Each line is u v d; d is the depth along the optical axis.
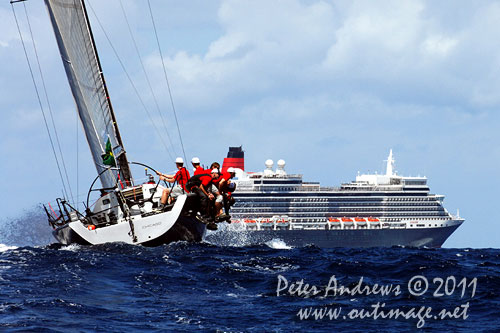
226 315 32.22
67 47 59.22
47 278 39.12
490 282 40.28
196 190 54.75
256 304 34.50
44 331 28.83
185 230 55.34
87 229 53.53
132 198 56.09
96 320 30.92
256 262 46.16
